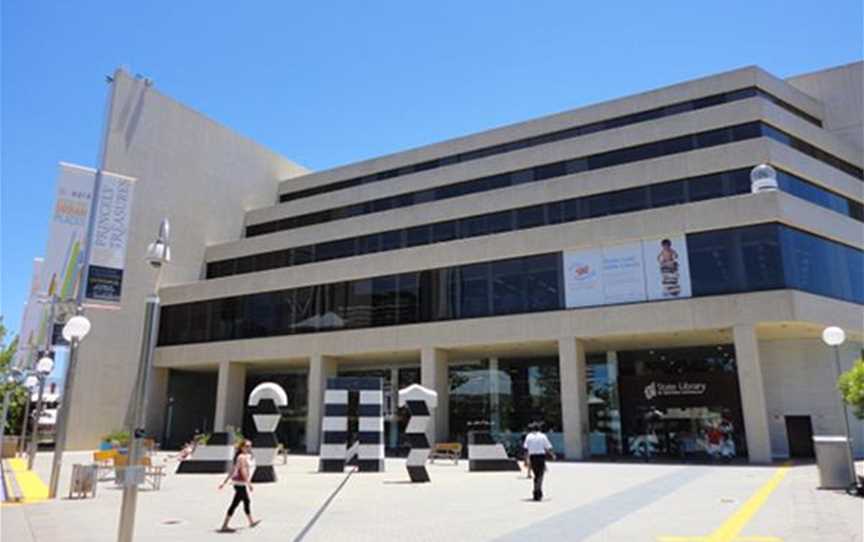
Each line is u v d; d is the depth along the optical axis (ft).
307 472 82.07
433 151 160.15
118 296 106.63
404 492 58.23
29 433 184.75
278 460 104.37
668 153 122.42
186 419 156.04
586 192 120.98
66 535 36.35
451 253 119.44
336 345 127.03
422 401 70.74
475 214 133.08
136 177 148.66
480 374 128.77
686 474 71.61
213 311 145.48
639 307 99.19
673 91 131.03
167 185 155.94
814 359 104.12
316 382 127.75
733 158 107.76
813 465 81.61
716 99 126.62
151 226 150.92
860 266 106.01
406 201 153.38
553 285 108.27
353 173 173.06
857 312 100.94
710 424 102.53
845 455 54.29
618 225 104.12
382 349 121.60
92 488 56.24
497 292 113.19
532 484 63.62
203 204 164.76
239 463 40.09
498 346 114.42
